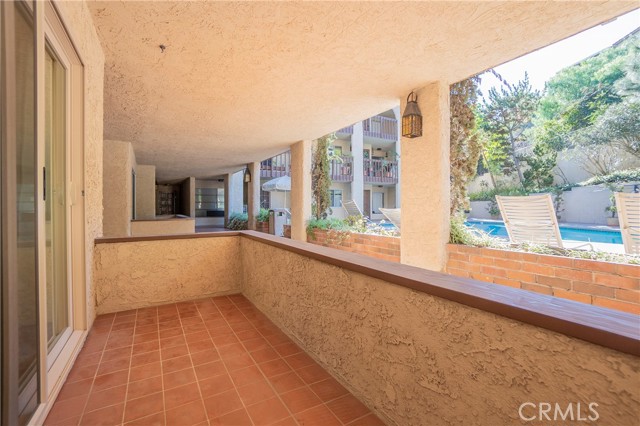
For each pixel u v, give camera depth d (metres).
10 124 0.91
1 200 0.88
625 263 2.02
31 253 1.17
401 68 2.88
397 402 1.25
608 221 8.76
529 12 2.05
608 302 2.01
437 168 3.11
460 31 2.28
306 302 1.98
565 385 0.74
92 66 2.24
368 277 1.43
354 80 3.14
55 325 1.87
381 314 1.34
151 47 2.51
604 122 8.95
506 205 2.98
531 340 0.81
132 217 6.66
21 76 1.08
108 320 2.52
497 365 0.89
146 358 1.90
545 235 2.74
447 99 3.19
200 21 2.16
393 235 4.28
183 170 10.73
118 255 2.73
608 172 9.09
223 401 1.48
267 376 1.70
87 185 2.19
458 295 0.98
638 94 8.47
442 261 3.08
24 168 1.10
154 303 2.88
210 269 3.17
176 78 3.10
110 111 4.11
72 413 1.38
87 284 2.23
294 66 2.85
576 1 1.95
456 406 1.01
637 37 8.45
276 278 2.42
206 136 5.58
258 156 7.87
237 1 1.94
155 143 6.04
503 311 0.86
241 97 3.63
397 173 17.06
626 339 0.62
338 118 4.52
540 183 10.96
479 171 12.54
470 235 3.06
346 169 15.13
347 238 4.72
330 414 1.39
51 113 1.83
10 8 0.91
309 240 5.77
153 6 2.00
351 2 1.95
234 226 11.45
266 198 15.45
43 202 1.22
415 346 1.17
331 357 1.71
